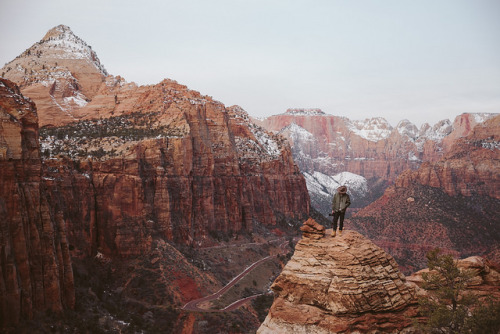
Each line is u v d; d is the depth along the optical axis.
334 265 27.61
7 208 61.81
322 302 27.08
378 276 27.86
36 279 65.31
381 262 28.55
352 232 29.16
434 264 34.94
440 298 32.47
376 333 26.91
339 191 29.17
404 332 27.39
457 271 34.16
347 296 26.72
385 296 27.62
